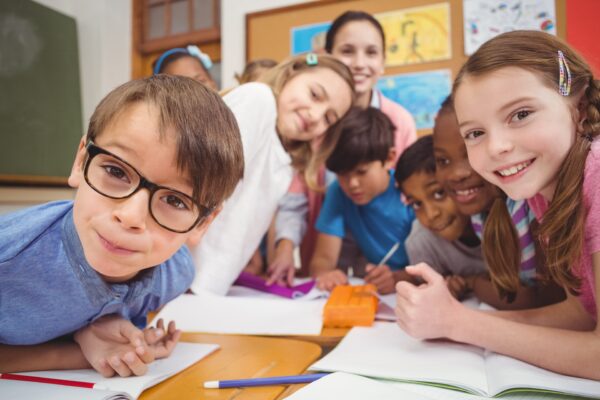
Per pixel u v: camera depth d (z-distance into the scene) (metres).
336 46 1.50
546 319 0.59
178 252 0.59
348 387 0.40
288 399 0.37
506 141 0.47
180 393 0.40
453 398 0.40
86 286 0.45
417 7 1.50
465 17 1.44
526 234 0.73
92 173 0.39
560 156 0.47
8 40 1.87
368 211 1.20
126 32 2.27
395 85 1.51
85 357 0.47
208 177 0.41
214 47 2.11
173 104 0.40
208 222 0.46
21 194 1.88
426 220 1.03
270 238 1.39
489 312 0.62
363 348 0.54
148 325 0.66
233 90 0.99
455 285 0.86
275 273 1.08
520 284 0.72
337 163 1.18
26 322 0.47
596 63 0.57
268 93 1.01
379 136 1.15
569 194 0.47
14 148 1.87
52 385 0.41
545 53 0.47
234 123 0.46
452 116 0.88
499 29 1.41
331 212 1.27
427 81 1.48
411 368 0.46
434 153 0.94
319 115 1.11
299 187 1.35
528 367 0.46
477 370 0.46
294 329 0.64
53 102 2.04
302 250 1.43
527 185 0.48
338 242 1.26
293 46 1.69
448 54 1.46
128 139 0.38
